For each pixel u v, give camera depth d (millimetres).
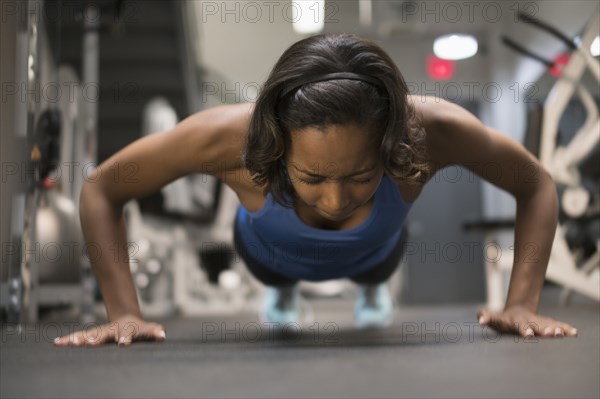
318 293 5164
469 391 848
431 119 1443
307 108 1141
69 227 2998
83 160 3070
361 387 876
